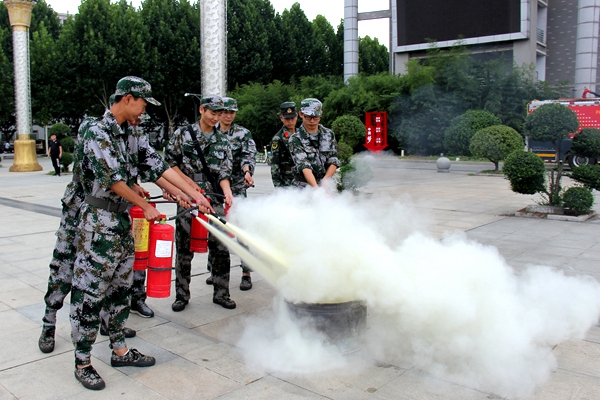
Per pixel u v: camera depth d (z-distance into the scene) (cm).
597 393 278
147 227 332
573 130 843
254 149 503
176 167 419
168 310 422
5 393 281
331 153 464
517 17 2844
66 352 337
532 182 878
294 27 3812
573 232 729
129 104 286
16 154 2036
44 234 741
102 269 288
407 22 3155
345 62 3419
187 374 305
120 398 277
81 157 289
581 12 2844
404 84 2927
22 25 1977
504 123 2847
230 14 3422
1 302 438
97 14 2895
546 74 3322
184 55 3144
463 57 2838
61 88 3003
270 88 3262
